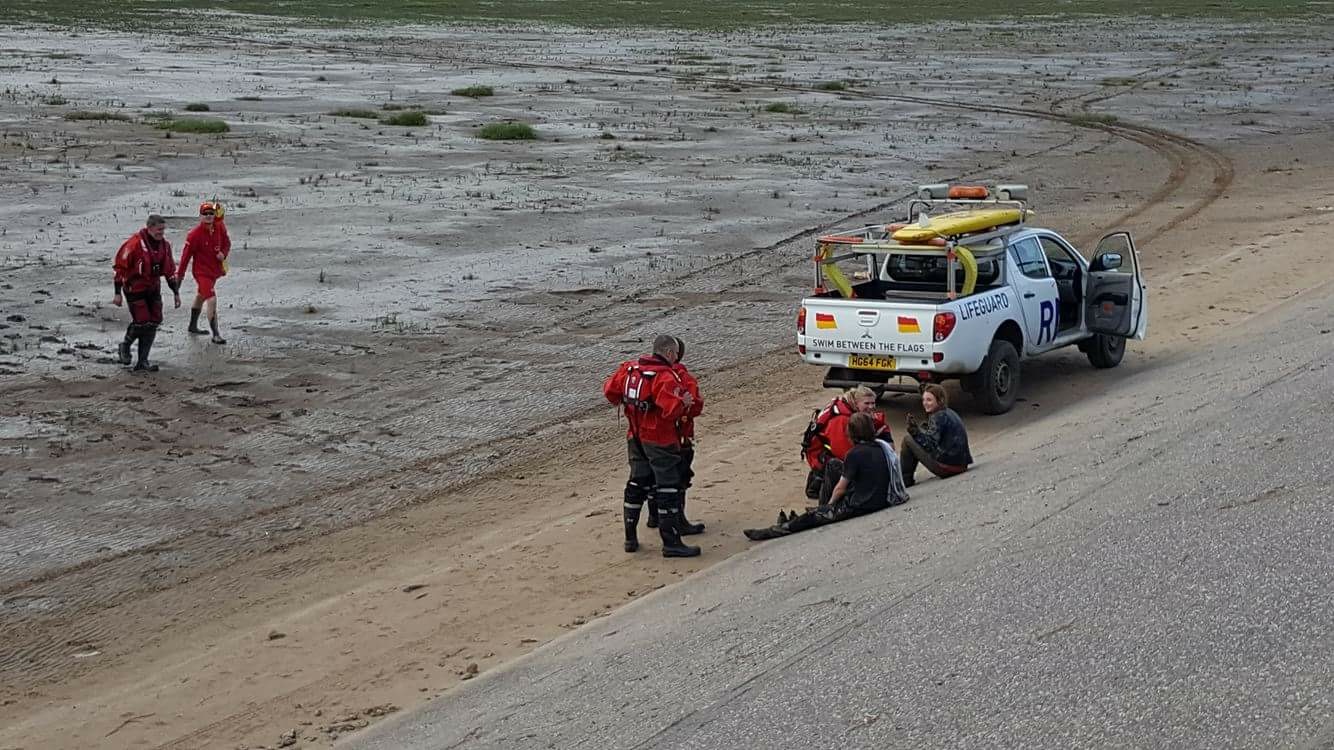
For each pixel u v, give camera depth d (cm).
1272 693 692
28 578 1145
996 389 1530
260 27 8362
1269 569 849
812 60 6850
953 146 4031
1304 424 1180
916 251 1470
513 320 2028
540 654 966
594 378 1747
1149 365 1753
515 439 1519
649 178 3331
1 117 4031
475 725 845
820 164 3622
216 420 1553
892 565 1001
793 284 2300
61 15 8712
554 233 2661
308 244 2500
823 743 732
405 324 1988
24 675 985
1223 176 3559
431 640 1023
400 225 2688
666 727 787
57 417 1538
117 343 1844
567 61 6688
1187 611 809
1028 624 834
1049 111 4953
